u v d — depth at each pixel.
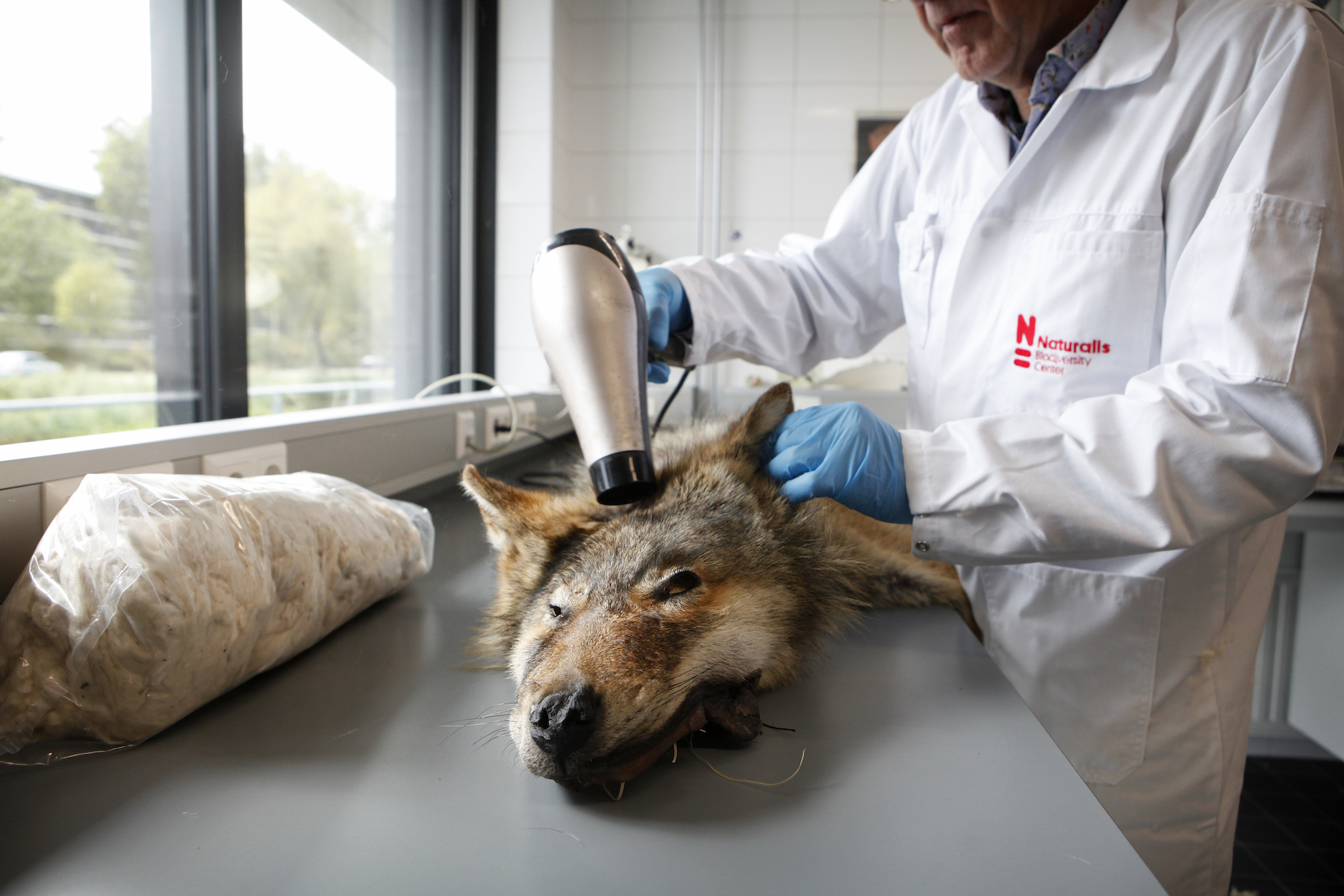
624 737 0.74
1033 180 1.39
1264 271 1.00
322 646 1.07
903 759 0.78
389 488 1.81
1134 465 0.98
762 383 3.89
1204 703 1.32
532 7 3.66
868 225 1.82
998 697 0.95
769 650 0.99
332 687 0.94
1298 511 2.64
